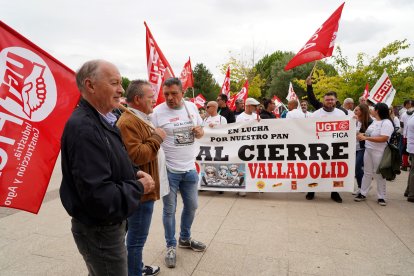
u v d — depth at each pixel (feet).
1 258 11.32
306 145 18.70
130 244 8.87
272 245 12.35
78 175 5.20
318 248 12.07
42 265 10.84
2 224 14.56
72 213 5.57
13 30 7.25
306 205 17.63
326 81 64.90
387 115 17.19
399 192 20.72
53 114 7.73
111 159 5.71
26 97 7.40
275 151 19.04
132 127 8.16
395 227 14.14
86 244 5.85
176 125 10.99
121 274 6.14
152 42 13.44
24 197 7.27
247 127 19.33
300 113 23.59
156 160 8.90
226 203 18.06
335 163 18.45
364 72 52.39
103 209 5.30
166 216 10.96
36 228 14.08
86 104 5.77
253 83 100.22
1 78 7.08
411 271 10.38
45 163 7.57
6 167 7.08
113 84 5.95
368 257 11.34
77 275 10.22
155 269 10.24
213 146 19.89
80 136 5.27
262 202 18.26
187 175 11.30
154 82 13.56
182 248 12.12
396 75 50.72
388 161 16.55
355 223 14.66
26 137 7.38
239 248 12.12
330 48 16.92
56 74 7.81
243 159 19.48
